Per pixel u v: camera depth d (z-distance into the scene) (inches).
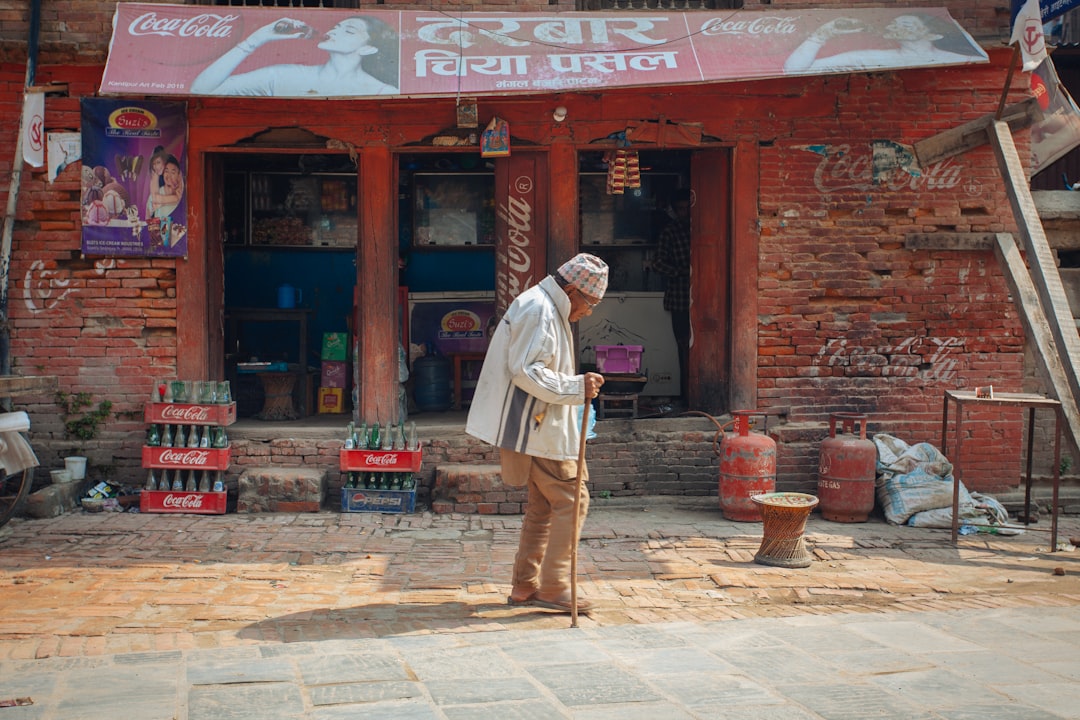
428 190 435.5
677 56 313.6
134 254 331.0
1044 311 311.4
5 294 327.0
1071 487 359.9
